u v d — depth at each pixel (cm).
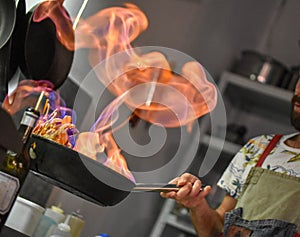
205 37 400
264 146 278
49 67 204
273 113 461
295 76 425
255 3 461
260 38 475
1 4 178
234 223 259
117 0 271
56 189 260
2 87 186
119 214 353
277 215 257
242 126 437
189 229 408
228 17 425
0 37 176
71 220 251
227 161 432
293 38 474
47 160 163
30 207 211
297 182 260
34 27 192
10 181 152
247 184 270
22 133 152
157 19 322
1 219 152
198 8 373
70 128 190
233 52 461
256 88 420
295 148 271
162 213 414
